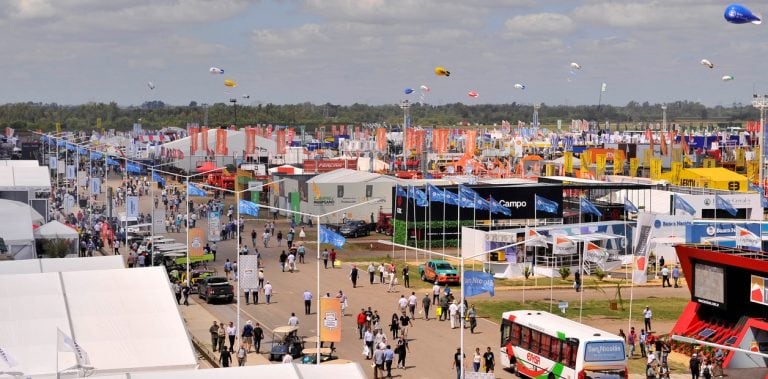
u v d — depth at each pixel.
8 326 44.28
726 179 144.75
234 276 92.94
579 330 54.00
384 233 129.88
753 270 62.31
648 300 85.81
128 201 104.75
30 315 45.34
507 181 147.12
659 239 101.44
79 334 44.19
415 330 71.25
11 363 40.41
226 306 80.62
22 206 86.56
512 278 96.25
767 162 168.88
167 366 42.34
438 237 116.94
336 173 144.00
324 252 105.12
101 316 45.84
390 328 71.06
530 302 83.69
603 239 99.31
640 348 66.19
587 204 102.50
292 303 81.81
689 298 86.88
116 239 112.12
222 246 116.62
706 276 66.19
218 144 191.88
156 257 96.19
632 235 103.69
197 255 84.56
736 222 101.62
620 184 124.38
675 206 113.56
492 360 57.78
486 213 117.88
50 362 41.72
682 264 67.94
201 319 75.25
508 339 59.75
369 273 92.56
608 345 52.25
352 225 126.94
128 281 49.34
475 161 180.25
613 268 99.69
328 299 53.38
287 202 142.88
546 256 96.81
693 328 67.19
